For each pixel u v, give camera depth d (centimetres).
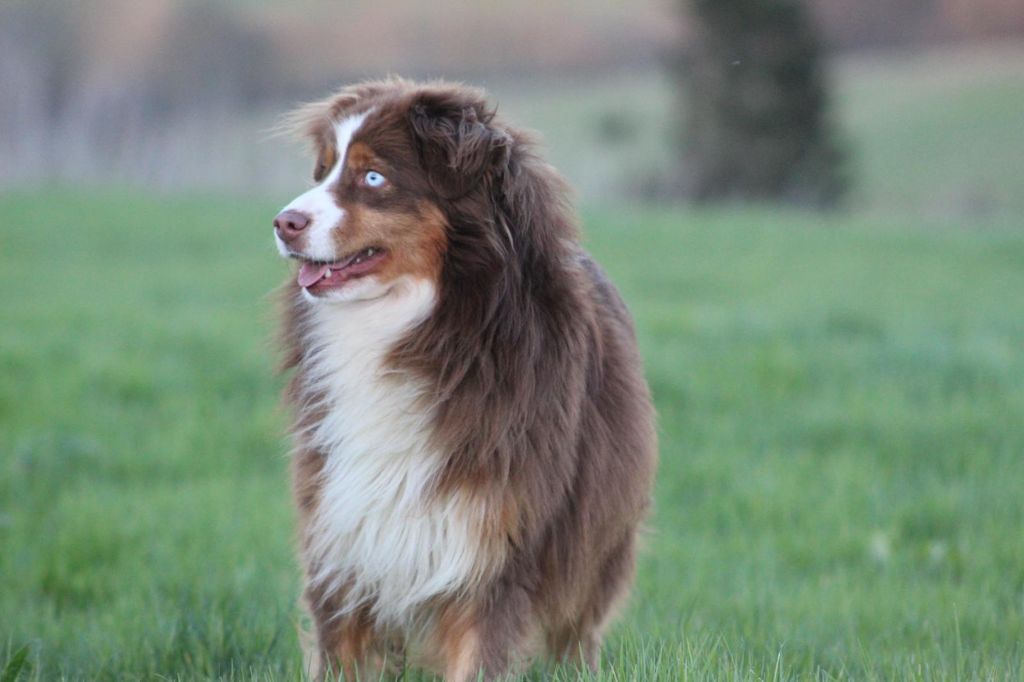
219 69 7556
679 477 1258
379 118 676
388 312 668
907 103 8550
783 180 6034
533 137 697
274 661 738
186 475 1276
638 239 3594
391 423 655
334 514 665
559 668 696
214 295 2503
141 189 5212
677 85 6125
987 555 1002
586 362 679
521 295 648
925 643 812
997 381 1619
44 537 1039
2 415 1473
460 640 647
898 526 1108
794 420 1448
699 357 1761
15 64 7025
